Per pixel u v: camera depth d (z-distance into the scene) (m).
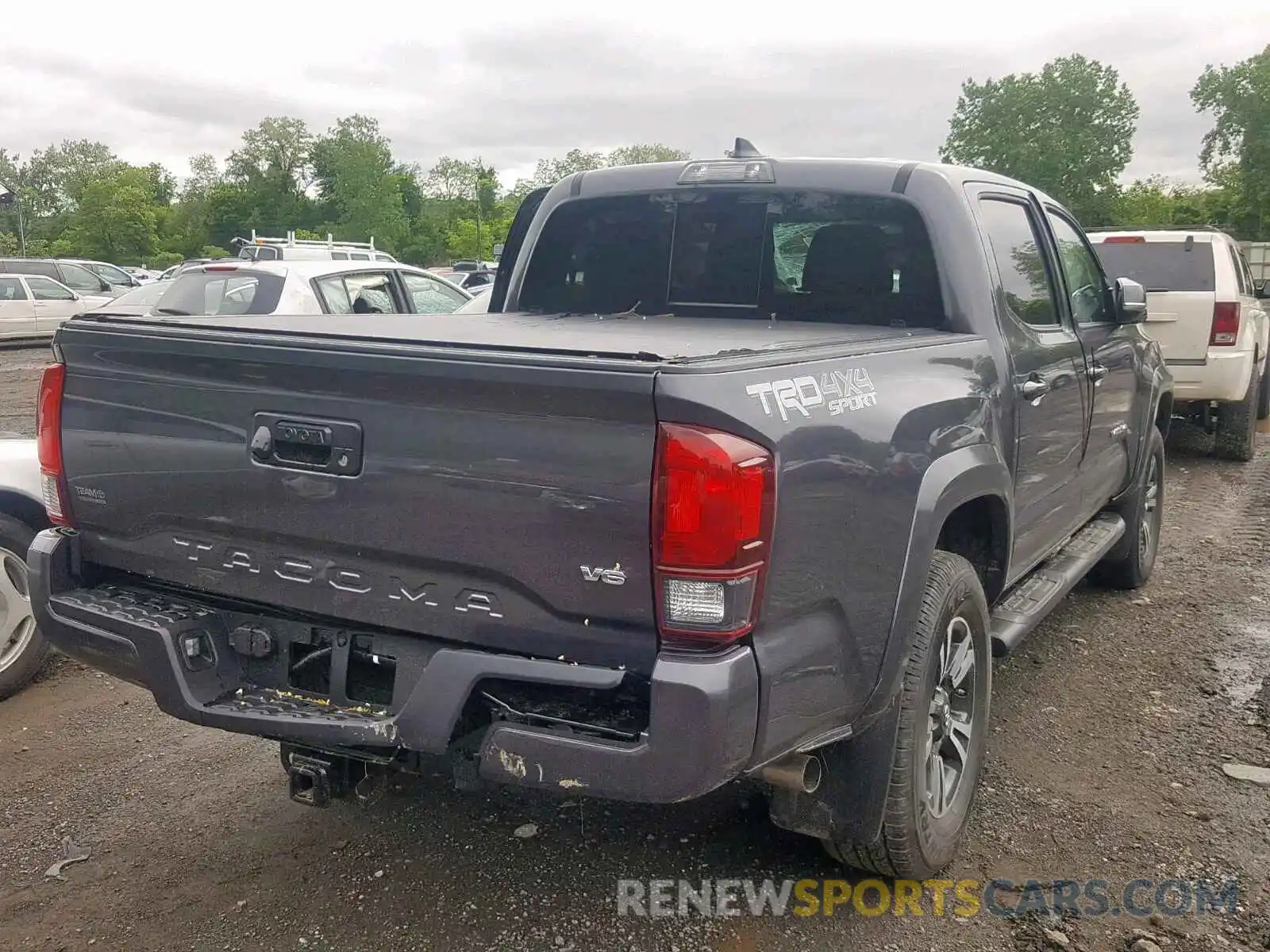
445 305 11.05
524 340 2.89
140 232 106.38
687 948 2.94
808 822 2.97
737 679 2.31
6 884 3.31
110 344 3.04
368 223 107.50
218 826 3.64
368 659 2.82
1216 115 66.50
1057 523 4.48
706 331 3.46
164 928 3.07
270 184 123.38
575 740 2.39
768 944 2.95
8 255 105.12
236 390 2.83
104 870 3.38
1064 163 70.38
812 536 2.50
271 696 2.93
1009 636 3.77
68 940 3.02
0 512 4.70
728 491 2.25
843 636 2.65
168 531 3.07
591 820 3.62
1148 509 6.14
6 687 4.73
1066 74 71.12
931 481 2.96
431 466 2.53
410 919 3.09
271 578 2.89
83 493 3.22
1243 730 4.24
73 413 3.20
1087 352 4.55
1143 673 4.86
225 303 9.44
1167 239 9.45
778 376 2.48
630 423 2.29
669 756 2.30
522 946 2.96
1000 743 4.15
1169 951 2.88
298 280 9.43
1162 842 3.43
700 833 3.53
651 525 2.29
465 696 2.51
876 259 3.87
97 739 4.34
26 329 21.94
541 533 2.42
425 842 3.51
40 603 3.23
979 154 74.06
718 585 2.28
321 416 2.69
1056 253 4.49
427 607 2.64
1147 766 3.95
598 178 4.48
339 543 2.72
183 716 2.91
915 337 3.31
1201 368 9.25
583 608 2.41
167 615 3.02
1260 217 66.75
